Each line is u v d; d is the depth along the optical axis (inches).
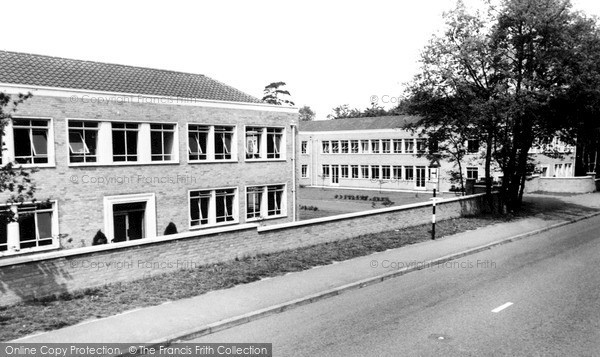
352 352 303.4
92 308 388.5
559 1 897.5
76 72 857.5
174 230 861.2
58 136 717.9
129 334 332.5
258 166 1019.3
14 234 676.1
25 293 399.5
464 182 1425.9
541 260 586.2
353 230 721.6
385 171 2107.5
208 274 499.8
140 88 887.7
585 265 549.6
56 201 716.0
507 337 324.2
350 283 472.1
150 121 832.9
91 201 758.5
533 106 853.8
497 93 907.4
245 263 551.8
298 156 1115.3
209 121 924.0
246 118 990.4
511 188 1098.1
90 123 765.9
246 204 1003.3
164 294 429.4
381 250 640.4
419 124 1058.7
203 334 344.2
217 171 941.2
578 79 849.5
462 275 515.5
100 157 774.5
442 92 977.5
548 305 395.9
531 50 909.8
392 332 338.3
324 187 2298.2
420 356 294.2
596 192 1541.6
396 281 497.4
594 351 299.0
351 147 2218.3
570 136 1021.8
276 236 613.6
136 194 816.3
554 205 1185.4
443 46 960.3
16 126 678.5
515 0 895.7
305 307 409.4
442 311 384.8
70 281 426.3
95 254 442.6
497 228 839.1
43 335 329.1
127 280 466.6
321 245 665.0
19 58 822.5
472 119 901.2
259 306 396.8
